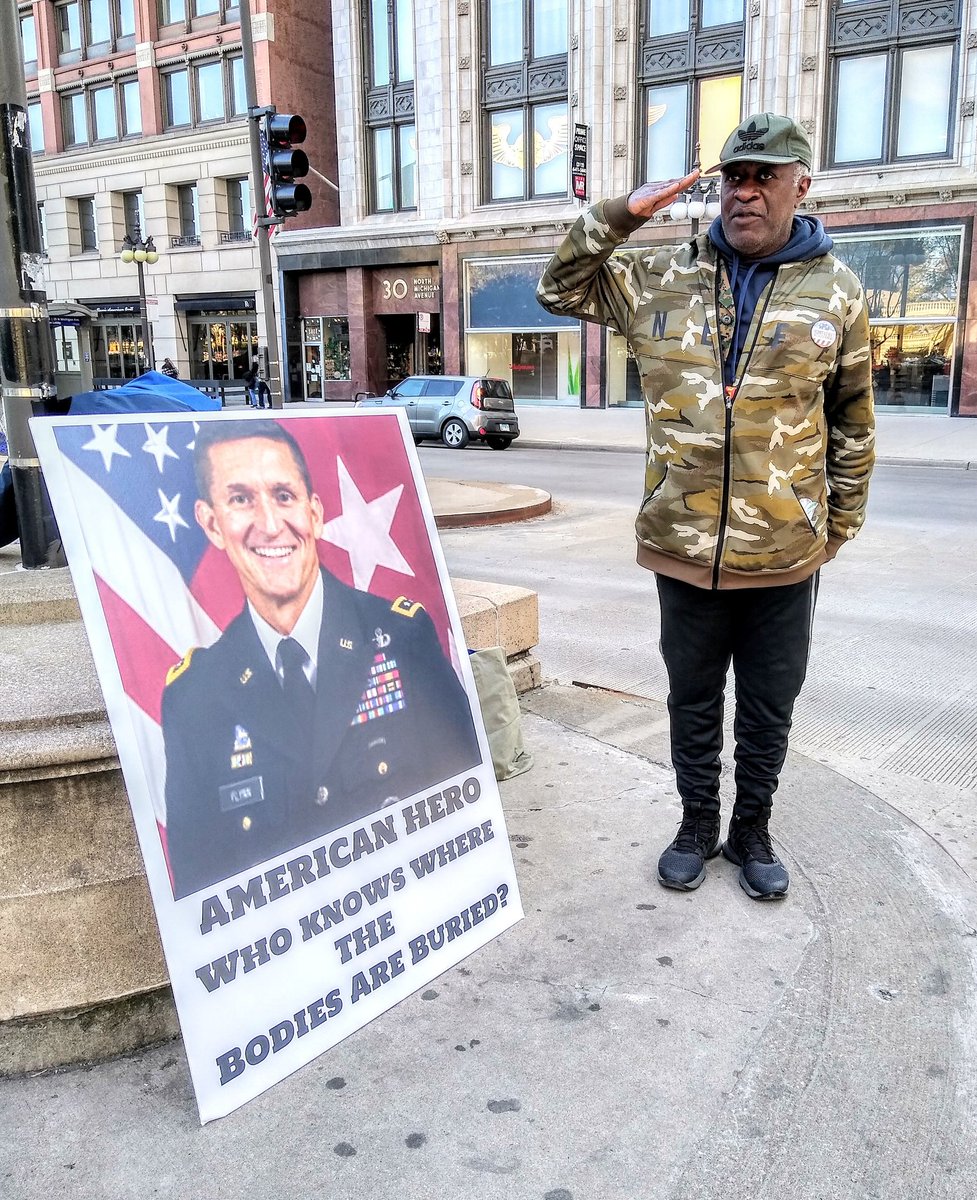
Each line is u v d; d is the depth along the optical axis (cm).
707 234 269
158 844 206
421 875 261
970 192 2209
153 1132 210
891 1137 208
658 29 2578
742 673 297
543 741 429
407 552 276
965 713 493
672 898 301
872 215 2341
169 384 392
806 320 253
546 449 2136
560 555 938
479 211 2920
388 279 3159
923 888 309
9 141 327
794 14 2341
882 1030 241
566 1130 209
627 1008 249
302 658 242
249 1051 217
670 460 271
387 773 257
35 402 336
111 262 3762
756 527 265
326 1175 198
